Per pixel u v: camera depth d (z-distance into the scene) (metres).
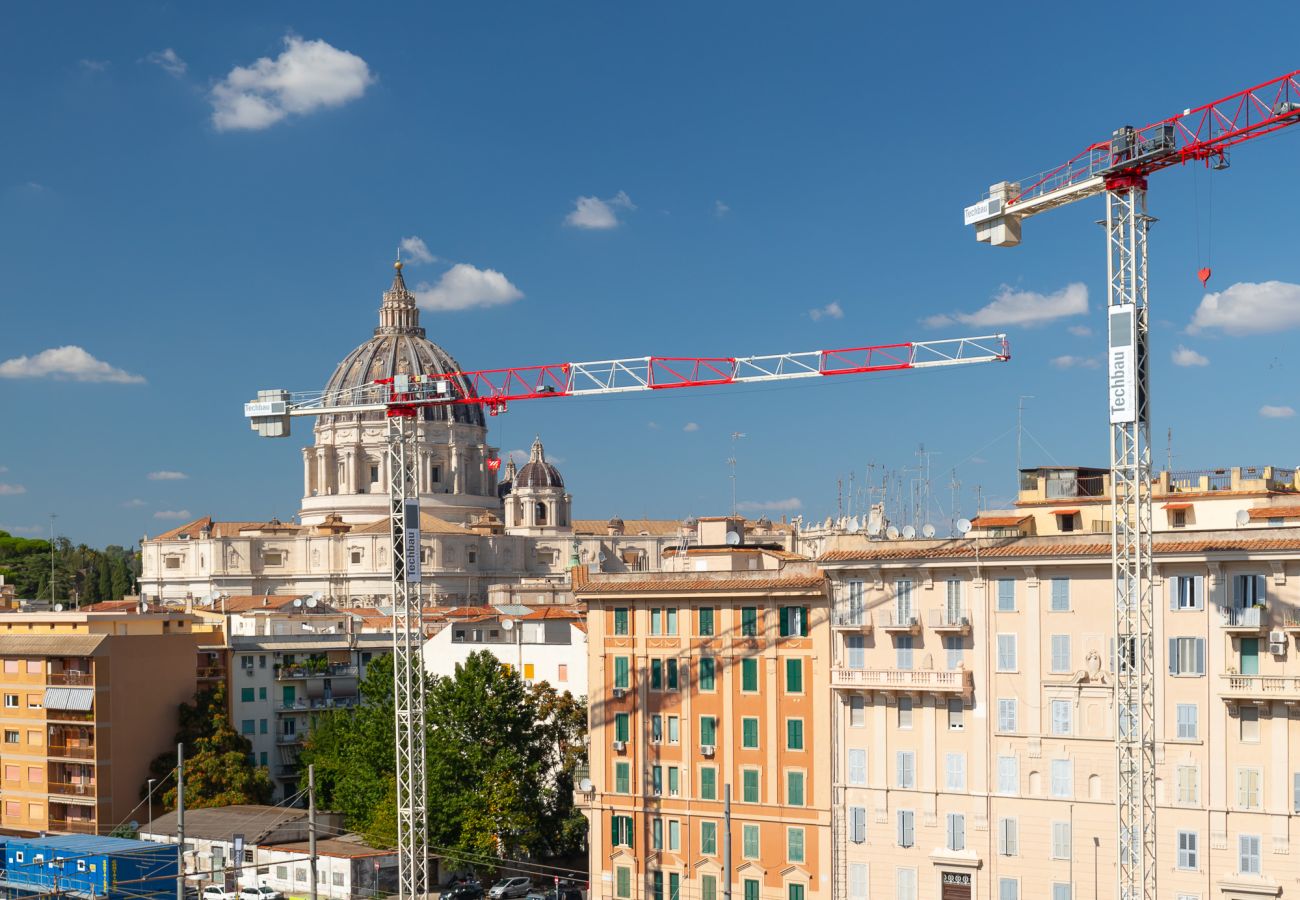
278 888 125.12
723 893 100.44
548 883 122.25
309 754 146.12
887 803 93.81
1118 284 90.06
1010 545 90.56
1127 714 84.00
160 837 133.62
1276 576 82.25
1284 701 80.94
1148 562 84.38
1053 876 87.69
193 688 151.62
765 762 99.31
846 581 96.38
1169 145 87.56
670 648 104.31
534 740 131.00
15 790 147.88
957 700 91.69
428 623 193.62
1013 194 96.94
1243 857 82.19
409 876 114.06
